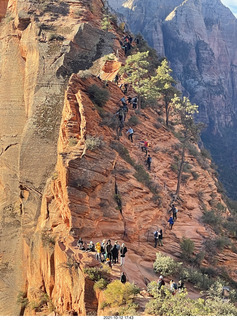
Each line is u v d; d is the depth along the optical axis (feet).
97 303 80.89
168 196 122.93
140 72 151.12
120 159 115.34
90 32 165.07
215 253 110.52
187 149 149.69
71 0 174.91
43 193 123.75
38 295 108.17
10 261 128.98
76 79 124.16
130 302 76.69
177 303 73.61
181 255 105.29
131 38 179.83
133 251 101.09
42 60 154.81
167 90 157.48
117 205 106.32
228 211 147.74
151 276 92.94
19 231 134.10
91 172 104.27
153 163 129.80
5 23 180.55
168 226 113.70
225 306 76.54
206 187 141.79
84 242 97.30
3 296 124.06
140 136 135.13
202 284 92.53
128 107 141.38
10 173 147.13
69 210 99.96
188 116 147.64
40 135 137.39
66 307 90.89
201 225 120.37
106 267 85.61
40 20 166.91
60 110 142.10
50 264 102.99
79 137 114.11
